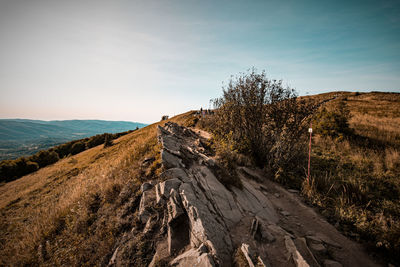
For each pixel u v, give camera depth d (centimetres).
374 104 2784
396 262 348
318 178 685
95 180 905
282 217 512
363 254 372
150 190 516
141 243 367
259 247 345
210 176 576
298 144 841
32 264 435
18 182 2644
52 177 2122
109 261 367
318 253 354
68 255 425
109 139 4150
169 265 308
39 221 679
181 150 782
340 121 1308
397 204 544
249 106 926
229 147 855
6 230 827
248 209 492
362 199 579
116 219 462
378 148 1068
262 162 895
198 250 301
